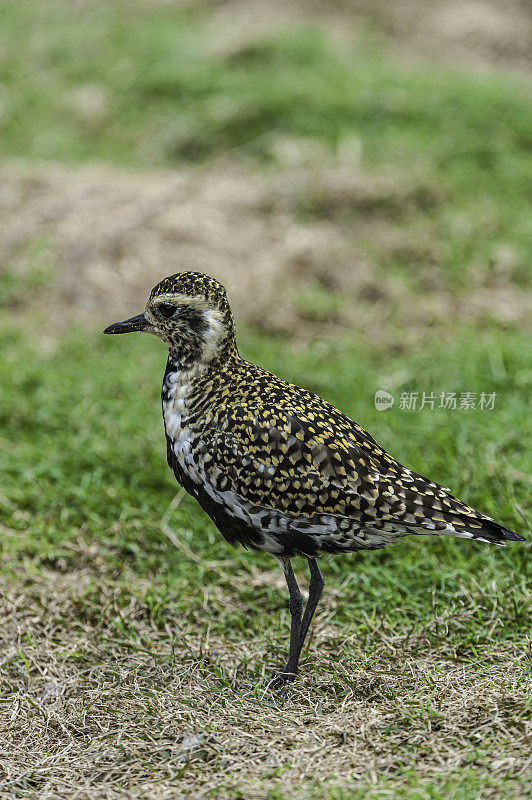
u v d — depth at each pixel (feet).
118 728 22.79
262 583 29.71
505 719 21.53
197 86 69.56
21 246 53.42
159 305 24.85
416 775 19.88
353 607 28.07
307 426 23.65
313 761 20.83
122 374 42.70
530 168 58.95
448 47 83.51
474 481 32.63
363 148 60.59
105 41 78.07
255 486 23.49
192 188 57.93
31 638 26.76
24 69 75.20
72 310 49.57
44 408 39.93
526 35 86.69
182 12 83.82
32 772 21.38
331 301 49.11
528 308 48.93
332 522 23.47
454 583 28.17
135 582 30.04
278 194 56.18
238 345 45.62
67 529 32.73
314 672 25.03
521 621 26.09
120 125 67.67
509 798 18.62
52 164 62.90
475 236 53.47
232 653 26.48
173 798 19.93
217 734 22.00
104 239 53.16
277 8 84.89
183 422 24.64
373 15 85.10
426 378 41.93
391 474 23.81
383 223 54.80
